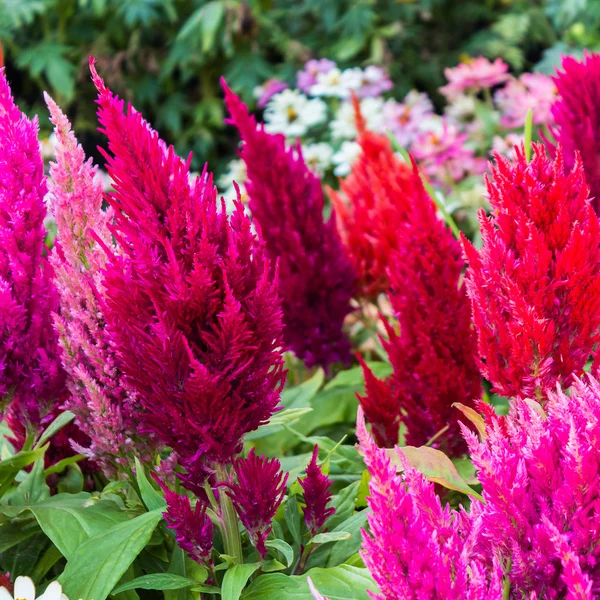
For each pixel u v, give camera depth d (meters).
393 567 0.46
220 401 0.55
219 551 0.63
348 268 0.89
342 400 0.86
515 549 0.49
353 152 1.28
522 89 1.39
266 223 0.86
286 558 0.61
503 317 0.60
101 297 0.60
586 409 0.50
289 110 1.40
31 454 0.62
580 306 0.58
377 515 0.47
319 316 0.88
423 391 0.71
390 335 0.73
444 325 0.71
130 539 0.57
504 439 0.52
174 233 0.55
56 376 0.65
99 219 0.64
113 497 0.67
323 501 0.61
